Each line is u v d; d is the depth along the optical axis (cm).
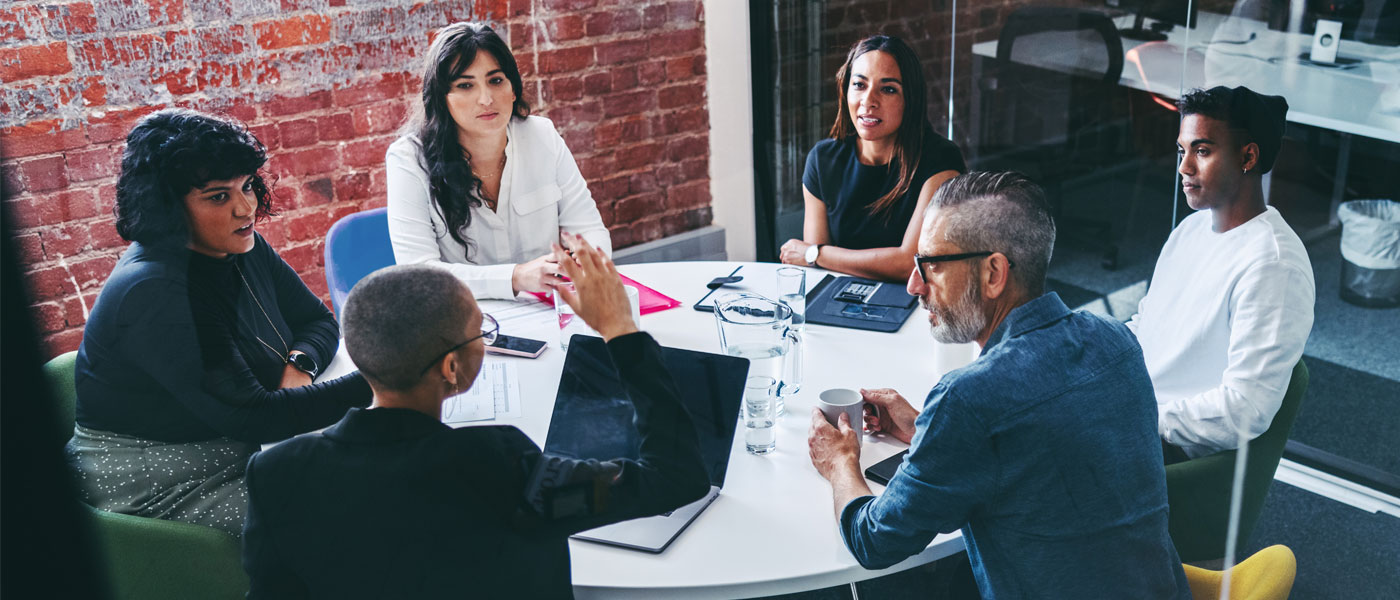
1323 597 180
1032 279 112
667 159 288
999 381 105
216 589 129
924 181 211
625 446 128
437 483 92
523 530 96
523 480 96
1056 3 239
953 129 274
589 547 117
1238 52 181
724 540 117
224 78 223
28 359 63
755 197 312
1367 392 199
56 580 65
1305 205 182
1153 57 225
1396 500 199
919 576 190
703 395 129
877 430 139
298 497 92
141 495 146
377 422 93
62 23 202
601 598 110
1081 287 262
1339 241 186
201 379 142
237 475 152
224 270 150
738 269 202
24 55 200
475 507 94
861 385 152
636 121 283
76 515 66
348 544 93
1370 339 194
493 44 201
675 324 176
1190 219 165
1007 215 111
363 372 95
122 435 146
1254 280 149
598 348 133
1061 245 263
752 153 304
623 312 104
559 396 132
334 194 246
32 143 200
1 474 63
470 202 199
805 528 119
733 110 295
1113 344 111
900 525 108
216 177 144
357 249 204
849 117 219
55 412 64
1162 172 234
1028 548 109
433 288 94
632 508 98
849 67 214
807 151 311
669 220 298
